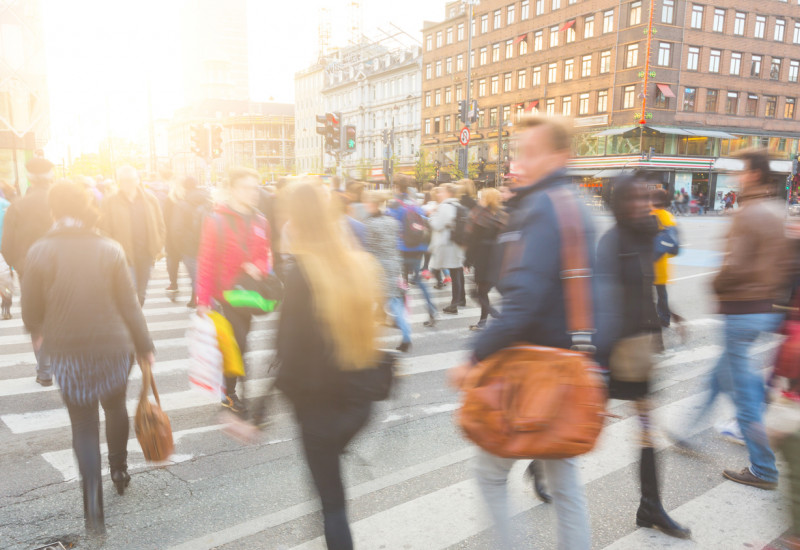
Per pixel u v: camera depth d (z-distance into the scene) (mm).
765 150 3311
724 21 42781
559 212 2012
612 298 2619
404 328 6379
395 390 2527
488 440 2053
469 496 3383
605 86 43438
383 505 3275
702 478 3641
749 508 3266
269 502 3303
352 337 2176
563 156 2133
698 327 7895
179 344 6820
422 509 3234
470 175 51688
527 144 2154
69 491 3432
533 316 1977
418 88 64750
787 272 3287
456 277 8820
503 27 52250
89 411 2941
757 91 45219
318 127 14773
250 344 6918
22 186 41844
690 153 43250
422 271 11703
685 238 21875
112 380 2904
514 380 2021
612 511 3215
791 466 1870
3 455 3908
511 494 3367
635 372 2709
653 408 2863
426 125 63812
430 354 6543
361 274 2232
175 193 8648
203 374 3557
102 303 2861
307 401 2215
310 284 2139
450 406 4918
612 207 2715
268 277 4316
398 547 2865
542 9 48219
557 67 47375
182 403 4922
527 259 1997
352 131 14859
